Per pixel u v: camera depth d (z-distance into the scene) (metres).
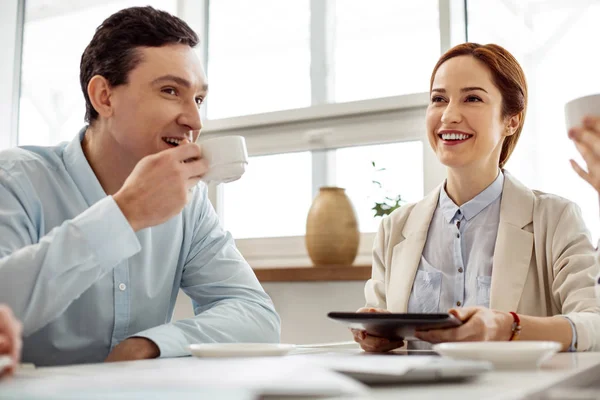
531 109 2.14
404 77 2.34
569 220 1.53
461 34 2.23
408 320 0.96
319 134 2.41
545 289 1.52
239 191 2.58
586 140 1.12
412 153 2.27
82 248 0.94
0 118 2.86
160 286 1.42
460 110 1.61
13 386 0.55
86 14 2.90
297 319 2.16
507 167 2.16
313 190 2.44
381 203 2.26
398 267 1.69
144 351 1.10
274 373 0.56
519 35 2.17
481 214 1.64
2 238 1.17
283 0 2.60
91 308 1.32
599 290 1.26
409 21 2.34
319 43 2.50
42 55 2.95
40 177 1.33
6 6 2.90
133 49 1.29
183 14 2.73
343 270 2.04
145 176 1.00
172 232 1.45
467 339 1.02
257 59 2.64
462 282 1.61
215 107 2.72
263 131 2.53
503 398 0.53
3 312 0.69
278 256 2.45
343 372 0.63
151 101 1.29
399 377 0.62
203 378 0.55
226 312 1.30
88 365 0.84
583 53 2.08
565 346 1.15
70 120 2.88
